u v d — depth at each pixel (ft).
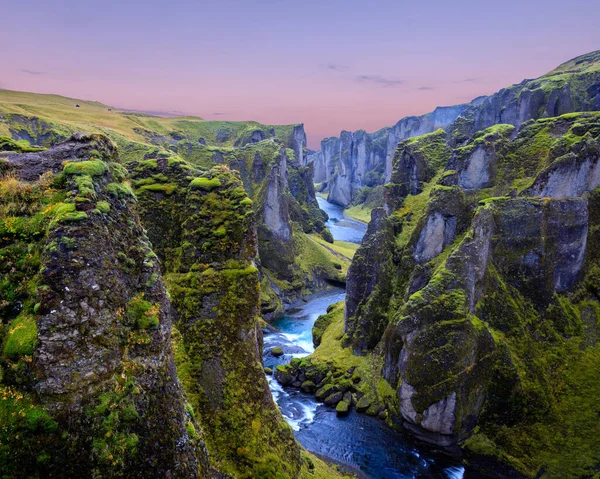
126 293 55.52
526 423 163.22
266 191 413.80
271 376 229.25
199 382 96.99
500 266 190.19
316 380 215.92
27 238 51.16
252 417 98.07
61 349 46.03
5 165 56.65
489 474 152.87
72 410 46.09
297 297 395.34
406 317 173.68
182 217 114.73
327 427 179.52
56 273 46.62
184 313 101.65
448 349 162.40
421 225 216.95
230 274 104.47
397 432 175.63
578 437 155.12
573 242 191.62
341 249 537.24
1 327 47.34
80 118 604.08
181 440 57.47
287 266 410.11
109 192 58.49
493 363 168.35
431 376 162.81
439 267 184.55
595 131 201.77
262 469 92.17
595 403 163.12
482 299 178.81
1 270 49.19
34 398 45.01
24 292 48.42
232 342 101.65
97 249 50.70
